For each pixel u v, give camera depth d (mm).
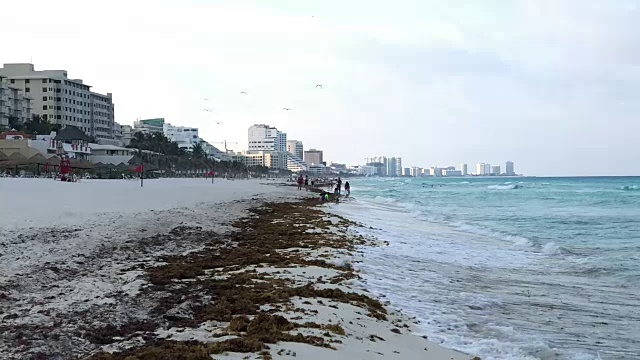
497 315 12883
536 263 20844
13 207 26375
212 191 63969
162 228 23781
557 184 146875
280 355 8102
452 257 21719
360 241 24859
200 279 14328
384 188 137250
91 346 8781
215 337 9102
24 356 8109
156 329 9758
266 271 15922
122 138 197875
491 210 51375
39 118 129375
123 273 14508
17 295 11562
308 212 41312
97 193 43188
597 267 19812
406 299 13945
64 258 15570
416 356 9180
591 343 10961
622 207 53594
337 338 9438
